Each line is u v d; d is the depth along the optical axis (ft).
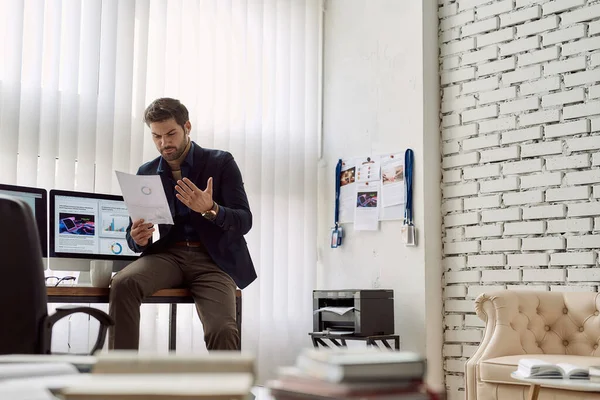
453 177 13.78
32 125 11.99
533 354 10.12
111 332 9.65
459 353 13.39
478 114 13.47
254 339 14.15
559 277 12.16
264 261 14.46
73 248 10.46
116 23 12.87
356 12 15.24
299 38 15.42
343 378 3.10
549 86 12.54
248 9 14.75
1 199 5.90
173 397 3.00
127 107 12.91
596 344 10.22
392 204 14.08
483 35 13.52
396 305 13.87
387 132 14.38
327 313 13.55
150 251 10.62
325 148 15.51
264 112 14.83
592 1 12.12
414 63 14.03
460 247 13.55
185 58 13.78
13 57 11.87
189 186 9.85
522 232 12.68
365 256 14.52
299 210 15.08
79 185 12.37
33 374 4.18
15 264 5.89
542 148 12.55
